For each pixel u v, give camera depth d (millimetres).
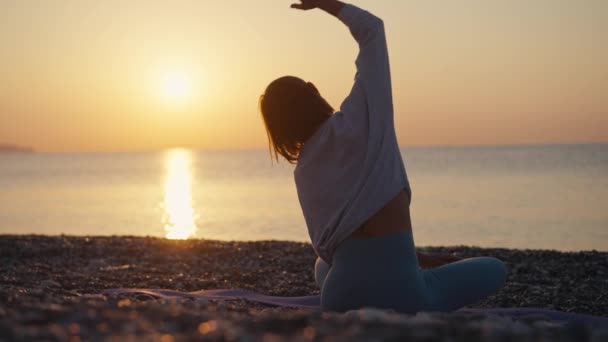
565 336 2527
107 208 34781
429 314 3051
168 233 22719
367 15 3588
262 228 23844
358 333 2402
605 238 19578
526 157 142625
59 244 11203
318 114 3619
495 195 37250
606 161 104000
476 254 10172
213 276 8328
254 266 9195
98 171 122938
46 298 3361
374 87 3486
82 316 2645
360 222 3420
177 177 88500
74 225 26031
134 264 9406
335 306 3527
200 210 32562
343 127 3484
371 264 3455
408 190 3547
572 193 37438
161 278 8047
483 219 25219
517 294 7020
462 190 42562
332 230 3514
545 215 26094
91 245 11180
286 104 3602
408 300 3432
